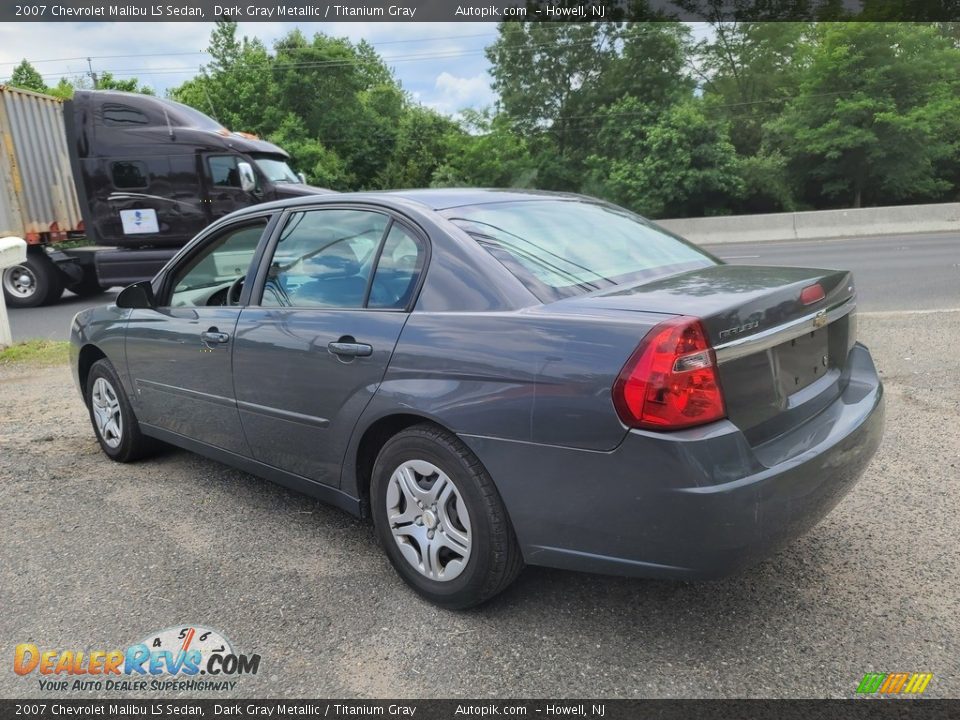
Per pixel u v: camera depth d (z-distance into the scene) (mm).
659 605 2670
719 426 2113
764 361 2330
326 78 38062
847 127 26078
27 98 12477
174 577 2973
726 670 2297
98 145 11750
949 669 2258
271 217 3455
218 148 11648
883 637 2428
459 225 2807
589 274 2715
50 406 5734
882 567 2854
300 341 2996
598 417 2150
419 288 2721
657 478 2084
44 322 10969
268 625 2623
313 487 3164
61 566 3086
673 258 3090
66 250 13164
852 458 2512
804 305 2490
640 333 2121
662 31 32719
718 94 36188
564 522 2293
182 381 3703
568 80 34844
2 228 11867
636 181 26266
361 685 2289
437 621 2615
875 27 25594
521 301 2469
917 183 27219
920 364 5551
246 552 3180
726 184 25562
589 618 2604
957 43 27797
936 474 3658
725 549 2086
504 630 2549
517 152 33531
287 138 34438
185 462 4359
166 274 3961
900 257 13133
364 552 3160
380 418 2713
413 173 36688
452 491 2566
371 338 2732
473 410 2408
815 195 29469
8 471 4250
